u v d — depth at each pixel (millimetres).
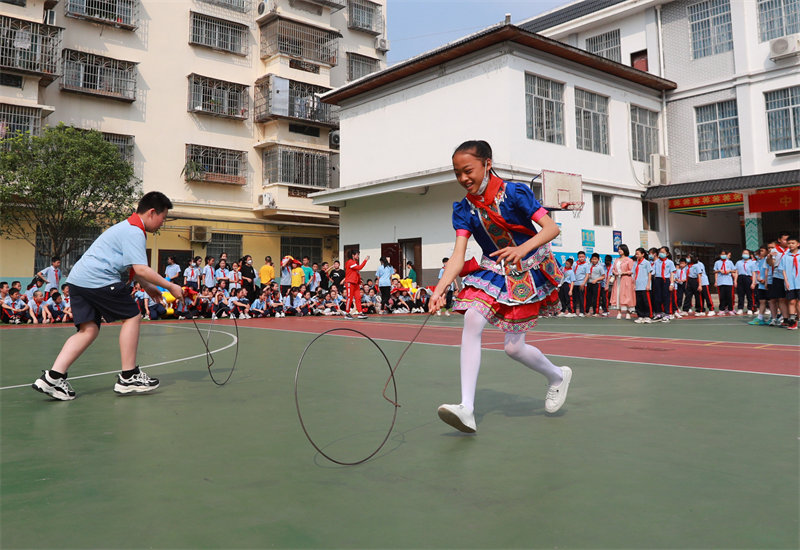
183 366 5340
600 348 6738
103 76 18750
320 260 24078
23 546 1618
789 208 16375
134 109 19469
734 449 2568
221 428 3021
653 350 6512
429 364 5379
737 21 17141
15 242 16906
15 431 2971
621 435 2822
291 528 1741
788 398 3717
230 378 4641
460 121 16062
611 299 13719
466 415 2744
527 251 2627
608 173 17500
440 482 2160
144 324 11484
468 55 15867
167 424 3113
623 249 12500
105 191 16406
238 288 14984
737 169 17344
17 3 16562
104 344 7359
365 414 3326
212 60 21266
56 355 6355
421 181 15828
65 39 18047
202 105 20812
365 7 25531
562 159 16156
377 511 1875
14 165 15273
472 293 2922
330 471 2301
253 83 22281
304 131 22609
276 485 2137
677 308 13477
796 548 1579
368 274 18906
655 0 18453
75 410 3484
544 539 1650
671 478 2184
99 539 1666
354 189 17906
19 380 4719
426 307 16406
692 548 1584
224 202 21359
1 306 12008
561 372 3193
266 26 22281
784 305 10047
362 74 25188
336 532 1710
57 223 16188
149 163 19734
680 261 13758
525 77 15516
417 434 2875
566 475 2227
